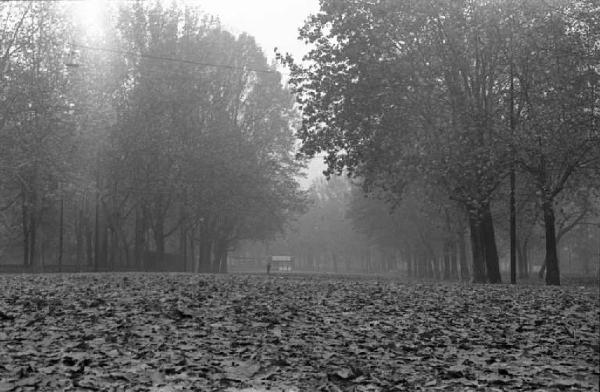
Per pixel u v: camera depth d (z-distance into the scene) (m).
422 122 31.55
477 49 32.00
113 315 11.91
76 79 47.09
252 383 7.21
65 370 7.47
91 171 52.88
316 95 32.50
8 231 53.34
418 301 15.91
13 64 43.12
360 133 31.62
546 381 7.30
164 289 17.34
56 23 45.56
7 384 6.75
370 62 30.88
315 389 7.02
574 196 38.53
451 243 60.91
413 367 8.27
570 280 48.97
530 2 30.98
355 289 19.62
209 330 10.62
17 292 16.03
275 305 13.88
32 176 44.75
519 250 64.81
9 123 42.31
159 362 8.16
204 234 63.72
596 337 10.47
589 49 29.88
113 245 58.38
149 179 54.59
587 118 29.62
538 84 30.45
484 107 33.16
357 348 9.47
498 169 30.16
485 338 10.49
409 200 65.38
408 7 30.67
